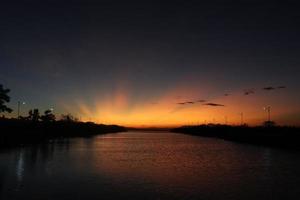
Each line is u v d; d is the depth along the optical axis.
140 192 23.27
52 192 22.67
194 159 47.88
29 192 22.55
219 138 141.38
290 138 82.88
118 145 82.69
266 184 26.98
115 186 25.30
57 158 44.66
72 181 27.08
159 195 22.42
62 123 151.75
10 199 20.56
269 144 81.81
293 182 28.06
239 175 32.03
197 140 120.38
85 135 155.38
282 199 21.72
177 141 111.12
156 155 54.34
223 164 41.50
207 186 25.89
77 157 47.28
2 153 50.28
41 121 129.38
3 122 95.69
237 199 21.61
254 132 124.44
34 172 31.33
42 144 75.44
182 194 22.86
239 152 61.06
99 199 21.02
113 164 39.97
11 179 27.36
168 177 30.34
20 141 77.44
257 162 43.75
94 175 30.61
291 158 48.88
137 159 47.09
